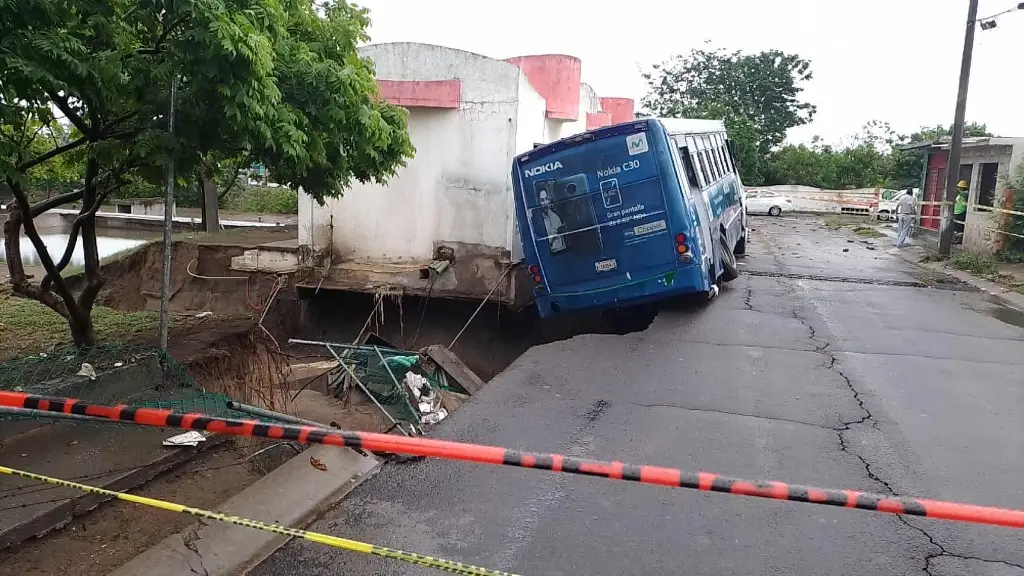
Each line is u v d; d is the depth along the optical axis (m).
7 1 4.27
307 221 13.30
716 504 4.39
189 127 5.67
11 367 6.44
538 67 15.91
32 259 18.28
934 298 11.60
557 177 9.51
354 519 4.26
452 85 12.34
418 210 12.94
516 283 12.71
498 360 12.89
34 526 4.41
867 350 8.24
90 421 5.18
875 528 4.12
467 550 3.90
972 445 5.40
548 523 4.17
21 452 5.34
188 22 5.00
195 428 2.73
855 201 35.00
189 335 9.45
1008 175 16.52
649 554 3.83
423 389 7.52
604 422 5.81
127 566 3.81
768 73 47.34
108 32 4.96
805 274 14.16
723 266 12.73
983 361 7.81
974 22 16.36
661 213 9.26
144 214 32.62
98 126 5.91
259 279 13.43
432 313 13.20
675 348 8.26
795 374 7.24
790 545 3.93
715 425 5.76
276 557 3.89
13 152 5.11
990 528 4.12
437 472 4.89
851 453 5.22
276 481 4.80
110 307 13.45
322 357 10.95
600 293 9.68
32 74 4.31
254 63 5.04
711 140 13.95
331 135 6.53
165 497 5.12
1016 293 12.02
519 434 5.53
